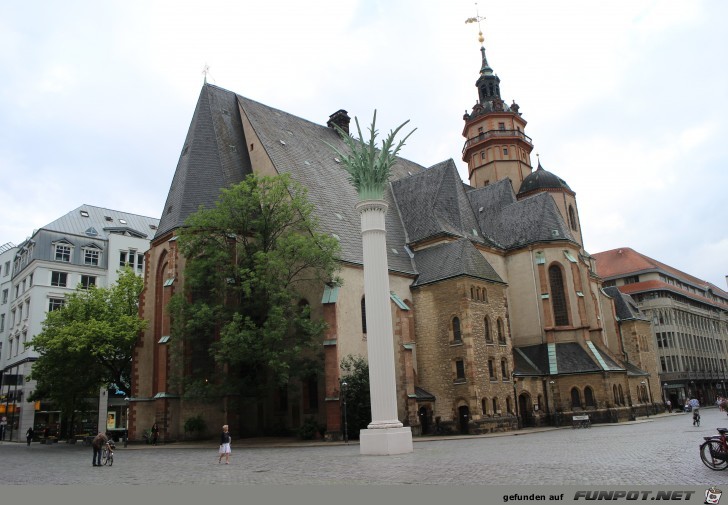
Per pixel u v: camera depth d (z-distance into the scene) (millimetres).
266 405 42188
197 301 36750
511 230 58062
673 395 88875
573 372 48844
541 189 66688
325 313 38156
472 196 64812
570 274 53938
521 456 21594
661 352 90750
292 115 55594
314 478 17047
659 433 32000
